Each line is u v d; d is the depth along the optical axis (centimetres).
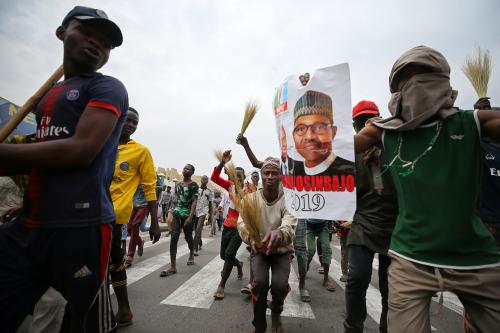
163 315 317
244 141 367
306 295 384
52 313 187
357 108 319
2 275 128
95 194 137
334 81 181
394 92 169
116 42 163
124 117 159
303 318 325
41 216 132
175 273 503
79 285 131
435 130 146
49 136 141
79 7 156
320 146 181
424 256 143
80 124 132
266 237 254
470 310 141
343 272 486
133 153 322
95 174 138
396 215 234
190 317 315
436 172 143
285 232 255
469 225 137
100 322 140
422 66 151
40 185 134
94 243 135
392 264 157
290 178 192
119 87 150
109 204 148
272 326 271
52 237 130
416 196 146
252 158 367
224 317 318
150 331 278
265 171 281
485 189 280
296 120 190
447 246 138
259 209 284
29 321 199
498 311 131
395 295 147
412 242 147
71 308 134
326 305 370
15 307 132
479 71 238
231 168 290
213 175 447
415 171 147
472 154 139
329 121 180
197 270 536
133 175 319
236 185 285
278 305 263
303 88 190
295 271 564
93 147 130
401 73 160
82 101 143
